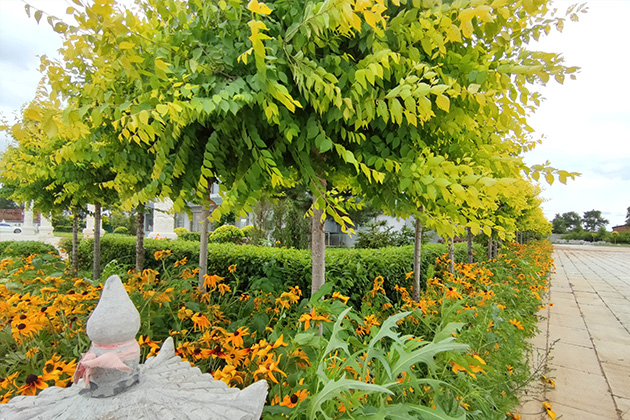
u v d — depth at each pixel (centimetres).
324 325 202
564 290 845
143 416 69
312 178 158
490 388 222
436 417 125
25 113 89
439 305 364
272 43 134
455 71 150
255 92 130
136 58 106
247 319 272
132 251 639
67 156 188
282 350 186
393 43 149
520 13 168
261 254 446
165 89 135
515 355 295
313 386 147
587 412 265
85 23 98
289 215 1173
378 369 163
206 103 118
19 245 918
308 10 119
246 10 147
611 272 1315
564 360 372
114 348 75
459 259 773
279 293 349
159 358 99
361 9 97
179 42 141
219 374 142
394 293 454
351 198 310
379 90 150
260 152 151
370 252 523
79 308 221
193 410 74
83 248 775
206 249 348
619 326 509
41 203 521
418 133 171
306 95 133
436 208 178
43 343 194
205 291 337
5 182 499
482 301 346
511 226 487
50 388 83
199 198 191
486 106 137
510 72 128
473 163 163
